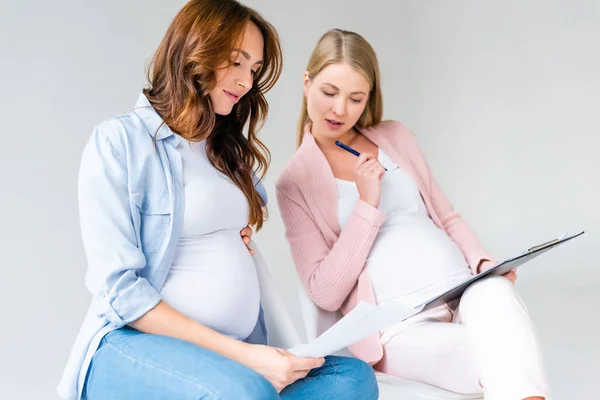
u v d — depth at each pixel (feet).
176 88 5.24
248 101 5.96
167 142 5.18
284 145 12.23
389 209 7.26
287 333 5.98
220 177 5.46
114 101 10.68
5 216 10.14
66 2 10.34
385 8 13.96
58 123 10.37
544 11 13.26
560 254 13.12
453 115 14.10
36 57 10.21
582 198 13.14
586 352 9.41
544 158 13.37
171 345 4.41
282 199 7.38
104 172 4.79
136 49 10.81
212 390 4.04
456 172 14.10
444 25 14.06
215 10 5.20
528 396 4.85
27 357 9.42
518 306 5.32
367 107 7.73
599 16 12.91
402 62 14.21
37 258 10.30
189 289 5.06
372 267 6.86
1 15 10.02
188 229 5.14
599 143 13.01
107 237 4.69
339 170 7.44
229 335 5.30
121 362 4.44
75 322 10.22
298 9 12.75
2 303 10.05
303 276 7.13
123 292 4.61
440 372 5.96
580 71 13.09
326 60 7.11
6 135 10.11
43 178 10.33
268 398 4.05
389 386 6.24
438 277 6.66
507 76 13.60
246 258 5.45
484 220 13.84
